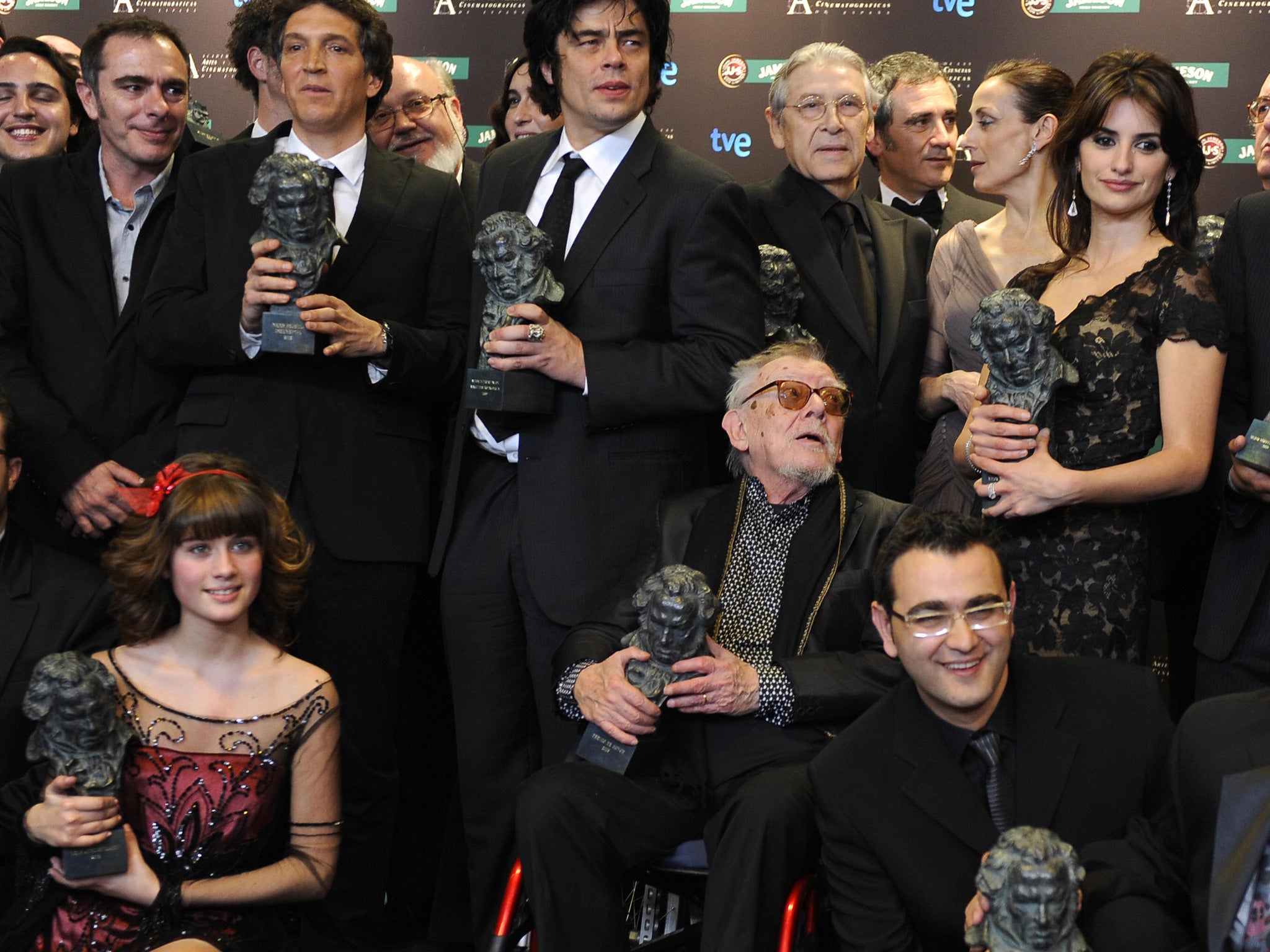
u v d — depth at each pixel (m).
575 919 2.47
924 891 2.28
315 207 2.91
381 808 3.30
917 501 3.48
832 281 3.56
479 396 2.94
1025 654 2.65
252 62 4.03
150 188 3.51
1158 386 2.73
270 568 2.60
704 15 5.08
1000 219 3.67
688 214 3.07
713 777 2.71
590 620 2.92
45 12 5.30
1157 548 3.08
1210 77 4.83
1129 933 2.05
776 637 2.82
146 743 2.49
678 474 3.12
